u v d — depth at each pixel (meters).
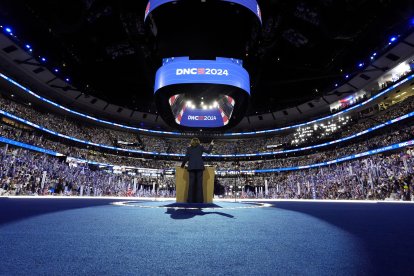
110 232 2.55
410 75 35.81
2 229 2.59
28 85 45.00
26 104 46.19
